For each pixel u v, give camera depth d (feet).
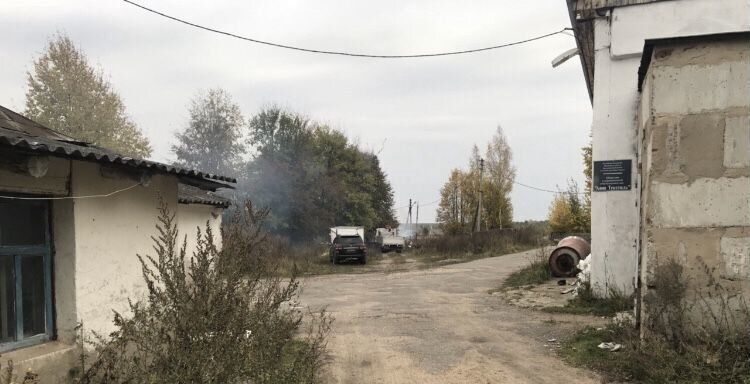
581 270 39.75
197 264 14.06
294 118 124.88
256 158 119.44
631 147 33.17
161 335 13.06
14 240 13.73
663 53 19.79
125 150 95.91
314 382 17.04
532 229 118.42
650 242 19.65
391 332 27.78
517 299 38.14
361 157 159.63
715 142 19.02
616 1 33.47
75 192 14.85
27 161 12.96
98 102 94.53
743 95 18.75
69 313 14.69
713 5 31.45
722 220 18.76
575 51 42.88
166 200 19.74
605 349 21.49
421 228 181.37
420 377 19.43
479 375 19.40
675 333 18.58
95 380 14.17
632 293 32.45
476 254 95.61
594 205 33.94
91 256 15.42
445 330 27.94
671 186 19.47
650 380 17.06
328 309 36.83
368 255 103.76
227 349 12.82
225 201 44.65
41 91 90.38
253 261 15.65
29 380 11.96
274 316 15.99
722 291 18.51
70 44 91.35
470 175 162.20
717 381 16.02
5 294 13.41
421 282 55.16
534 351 22.66
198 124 119.03
